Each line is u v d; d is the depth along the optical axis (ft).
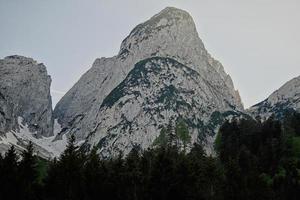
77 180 340.39
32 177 346.33
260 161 536.42
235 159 427.74
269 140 584.81
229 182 379.96
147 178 356.38
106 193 346.33
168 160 358.02
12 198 326.85
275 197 404.57
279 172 511.40
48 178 341.00
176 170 354.54
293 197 421.18
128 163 393.09
